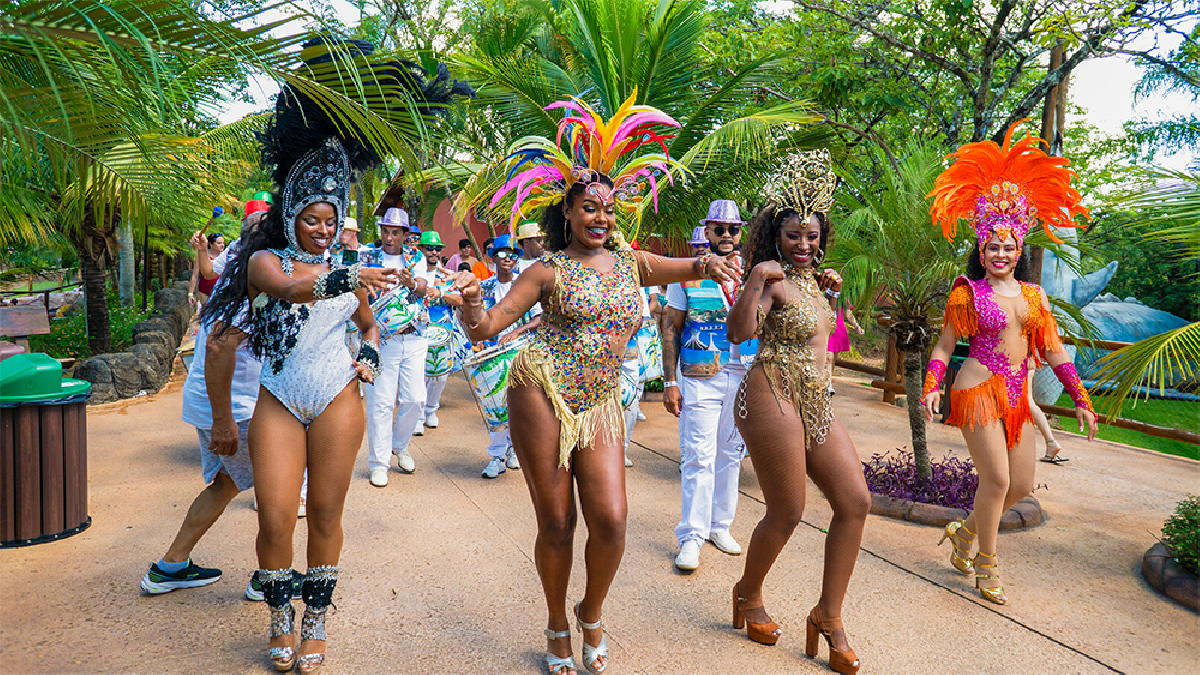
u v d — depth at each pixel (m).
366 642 3.15
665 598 3.68
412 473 5.75
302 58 2.72
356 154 3.17
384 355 5.38
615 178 3.02
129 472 5.52
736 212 4.41
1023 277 4.47
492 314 2.77
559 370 2.81
